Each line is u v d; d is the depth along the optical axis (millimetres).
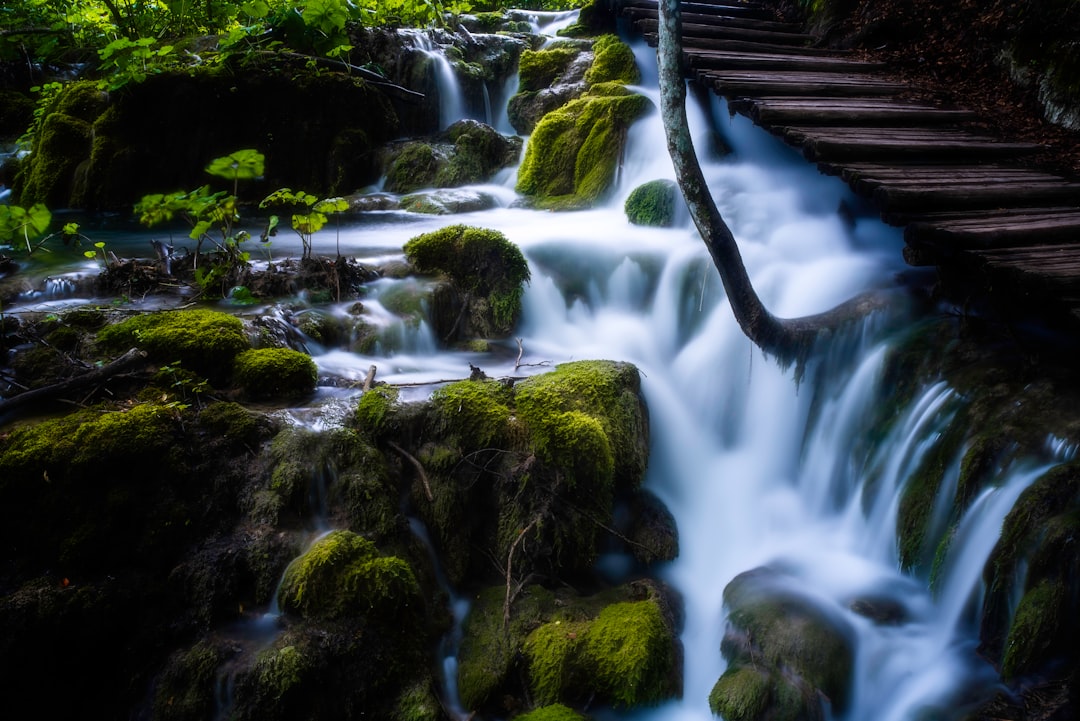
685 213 6621
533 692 3482
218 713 3119
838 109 6574
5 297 4863
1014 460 3842
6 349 4109
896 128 6574
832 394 5012
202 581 3344
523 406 4117
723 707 3455
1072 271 4020
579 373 4477
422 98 8844
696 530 4711
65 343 4176
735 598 4004
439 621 3689
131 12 9664
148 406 3662
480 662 3533
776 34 9141
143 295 5012
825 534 4684
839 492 4816
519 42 10000
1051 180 5539
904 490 4312
